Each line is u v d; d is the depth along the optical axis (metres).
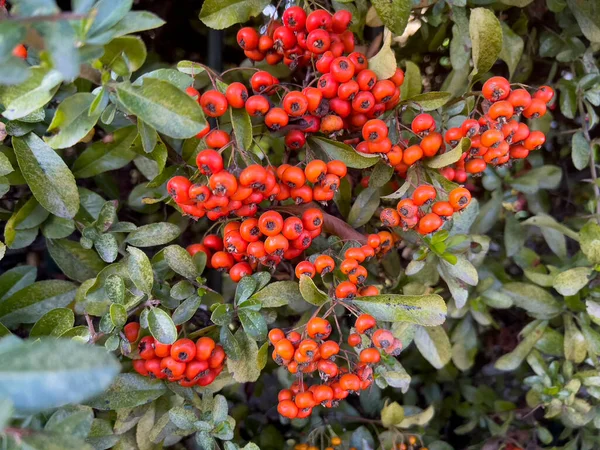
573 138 0.29
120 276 0.21
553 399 0.28
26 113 0.17
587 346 0.28
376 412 0.31
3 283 0.22
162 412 0.23
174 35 0.29
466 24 0.26
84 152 0.23
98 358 0.13
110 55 0.17
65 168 0.21
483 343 0.35
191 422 0.21
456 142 0.21
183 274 0.22
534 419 0.33
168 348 0.20
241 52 0.30
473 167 0.21
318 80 0.21
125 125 0.23
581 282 0.26
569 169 0.33
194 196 0.18
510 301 0.29
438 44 0.28
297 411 0.21
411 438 0.29
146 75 0.18
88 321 0.20
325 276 0.23
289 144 0.21
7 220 0.23
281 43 0.21
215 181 0.18
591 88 0.28
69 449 0.14
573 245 0.34
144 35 0.27
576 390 0.28
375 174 0.23
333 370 0.20
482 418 0.33
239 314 0.21
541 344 0.29
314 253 0.24
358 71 0.20
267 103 0.19
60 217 0.22
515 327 0.34
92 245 0.23
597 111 0.32
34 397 0.12
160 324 0.20
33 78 0.17
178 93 0.17
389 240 0.23
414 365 0.34
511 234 0.31
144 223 0.26
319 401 0.20
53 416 0.17
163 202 0.26
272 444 0.30
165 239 0.23
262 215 0.19
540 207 0.32
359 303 0.21
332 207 0.28
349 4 0.24
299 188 0.20
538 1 0.29
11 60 0.13
